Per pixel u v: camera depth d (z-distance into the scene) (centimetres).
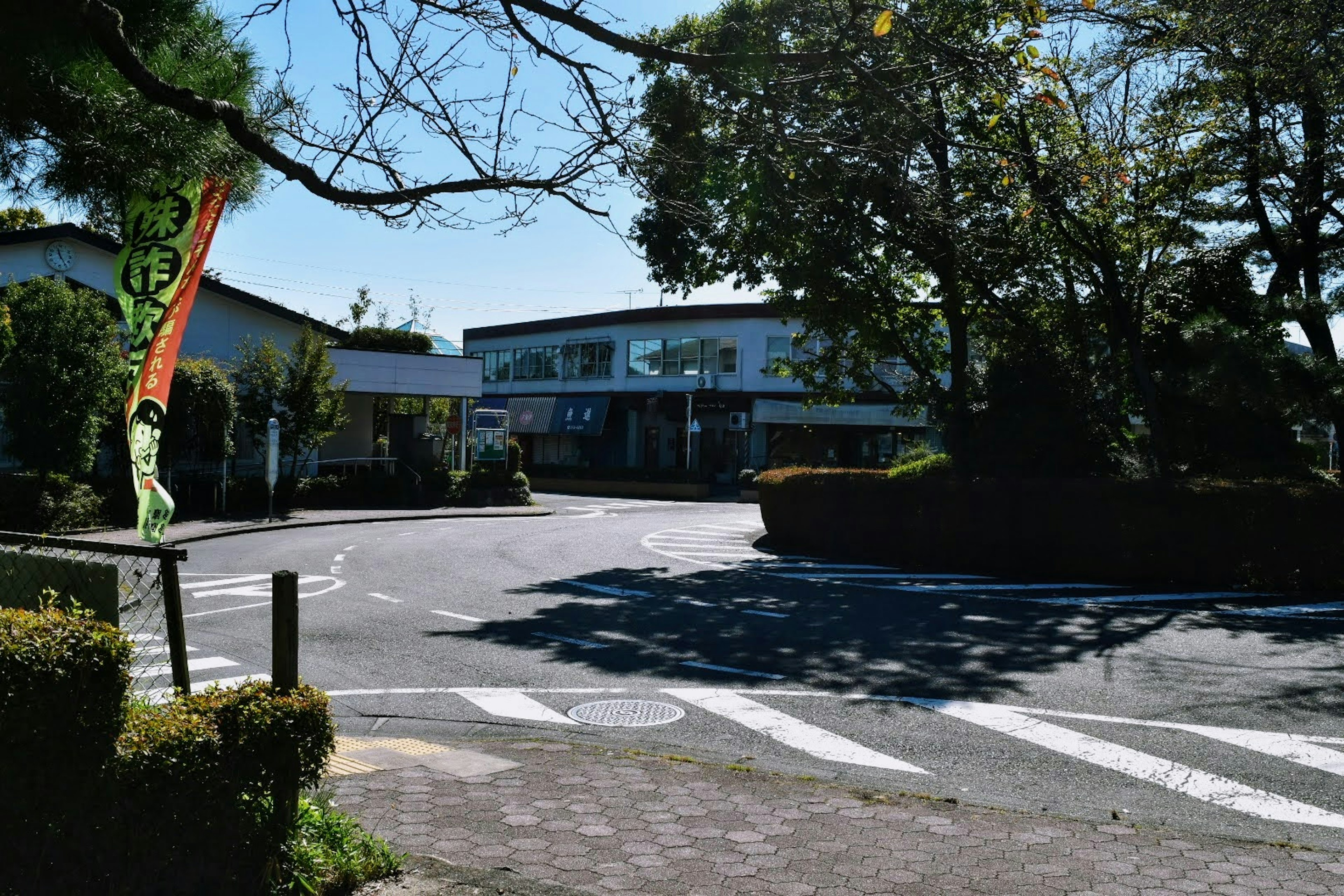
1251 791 602
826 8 436
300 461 3278
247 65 426
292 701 354
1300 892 421
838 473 2192
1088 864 453
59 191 438
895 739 714
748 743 706
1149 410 1802
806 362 2361
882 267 1895
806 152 470
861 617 1241
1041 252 1786
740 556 1997
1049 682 890
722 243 1398
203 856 337
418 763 611
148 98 376
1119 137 1481
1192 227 1908
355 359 3288
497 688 867
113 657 321
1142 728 741
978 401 2009
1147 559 1634
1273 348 1862
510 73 418
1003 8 433
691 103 455
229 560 1786
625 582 1568
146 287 402
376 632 1116
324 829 394
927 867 446
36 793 311
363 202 399
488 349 5956
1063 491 1711
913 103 456
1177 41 1408
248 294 2961
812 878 431
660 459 4938
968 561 1816
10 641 306
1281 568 1523
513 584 1523
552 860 446
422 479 3475
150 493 384
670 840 476
